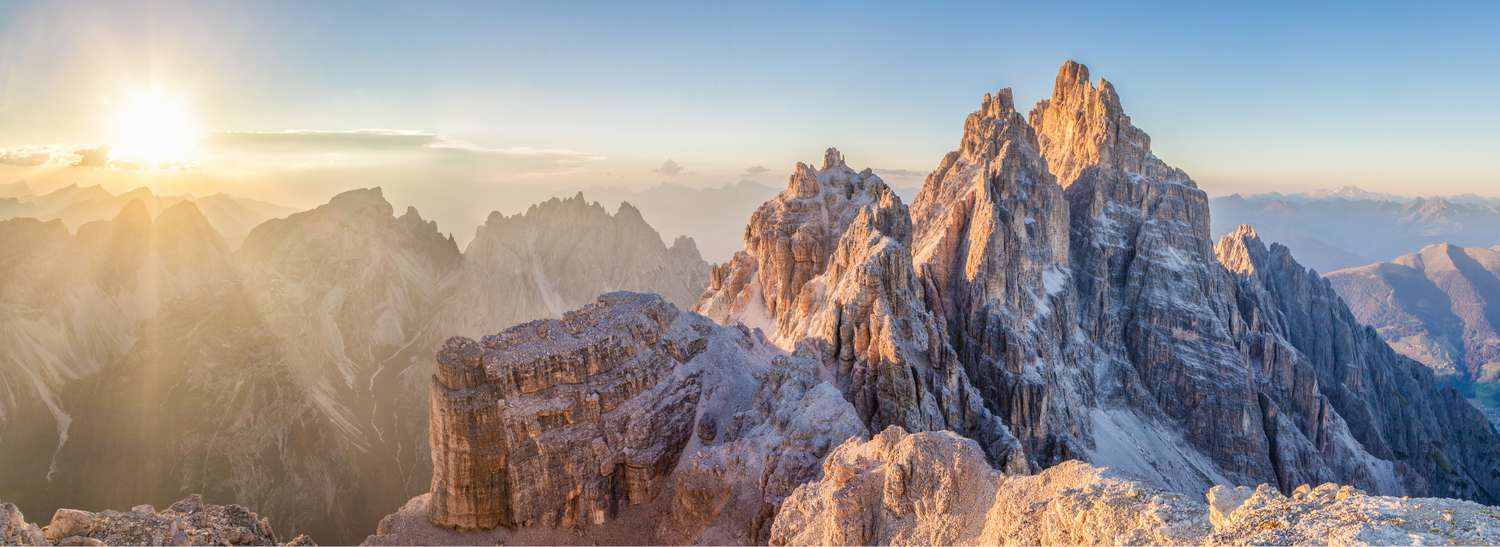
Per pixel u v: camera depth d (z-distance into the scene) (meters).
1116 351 184.88
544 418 82.88
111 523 41.81
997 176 159.00
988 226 138.25
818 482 59.56
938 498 46.19
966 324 138.38
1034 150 190.12
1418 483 183.75
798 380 94.06
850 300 110.75
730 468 77.06
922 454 49.19
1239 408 170.75
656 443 89.00
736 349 108.81
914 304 115.19
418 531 83.25
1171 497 32.31
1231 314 188.62
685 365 100.44
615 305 104.19
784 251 175.00
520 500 81.69
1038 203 173.25
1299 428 181.50
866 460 55.12
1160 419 175.62
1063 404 140.62
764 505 69.69
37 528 37.78
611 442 86.44
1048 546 36.38
